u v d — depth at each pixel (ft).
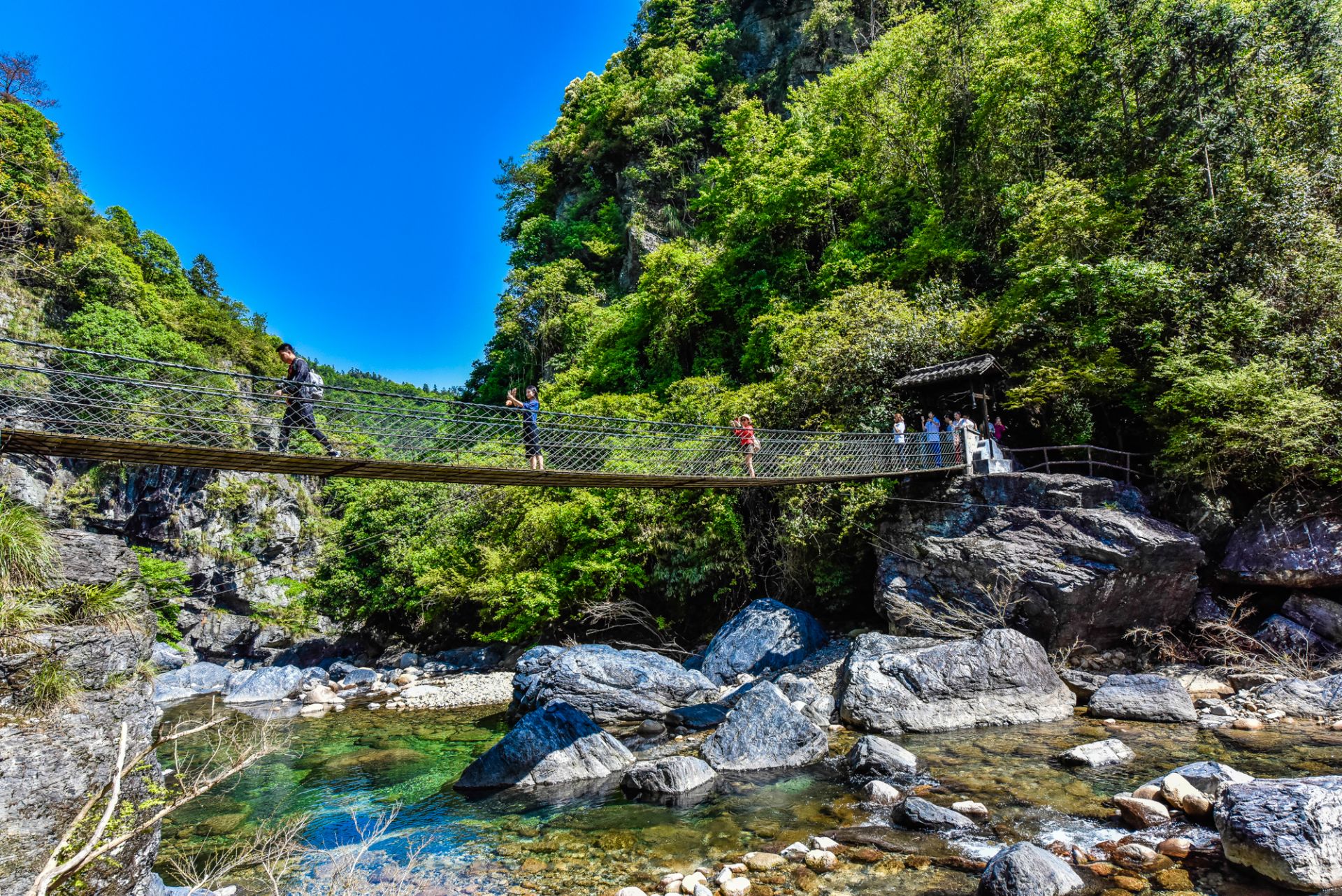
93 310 110.73
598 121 155.53
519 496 69.21
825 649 45.52
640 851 21.24
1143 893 16.14
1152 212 50.62
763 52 135.33
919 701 32.83
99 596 14.94
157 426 17.90
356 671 68.13
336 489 113.80
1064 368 47.26
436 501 87.15
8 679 13.04
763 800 24.73
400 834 23.85
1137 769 24.36
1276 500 37.52
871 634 40.22
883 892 17.38
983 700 32.50
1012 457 49.93
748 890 17.81
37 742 12.87
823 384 55.62
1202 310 42.78
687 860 20.39
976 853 19.15
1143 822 19.85
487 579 66.90
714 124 131.13
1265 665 34.47
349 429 22.35
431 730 41.47
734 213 89.10
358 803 27.84
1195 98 51.03
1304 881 15.42
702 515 57.72
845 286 70.49
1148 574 37.22
